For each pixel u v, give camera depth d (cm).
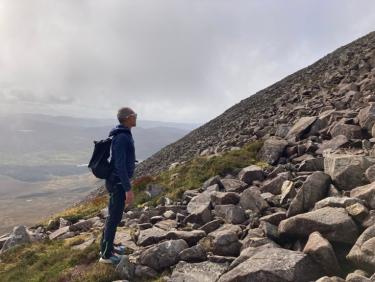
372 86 2516
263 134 2577
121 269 1009
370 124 1662
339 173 1122
